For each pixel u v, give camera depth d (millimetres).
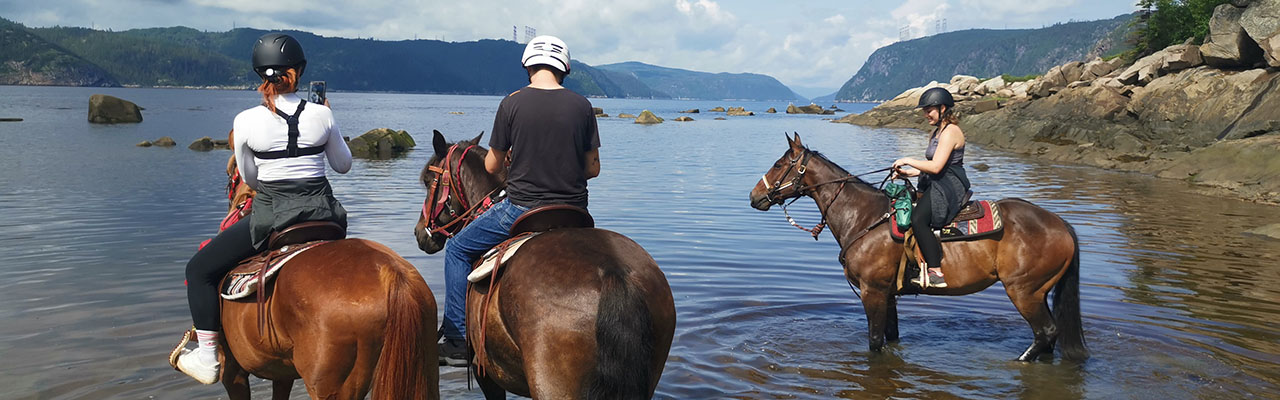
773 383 6184
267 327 3863
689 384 6137
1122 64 43406
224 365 4445
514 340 3592
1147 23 44500
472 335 3939
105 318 7477
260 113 3953
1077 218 14484
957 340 7344
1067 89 38688
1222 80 28484
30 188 16844
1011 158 29359
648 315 3236
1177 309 8188
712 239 12070
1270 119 24516
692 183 19703
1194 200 17109
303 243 4117
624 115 79688
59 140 31734
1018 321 7988
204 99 133750
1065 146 31078
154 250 10570
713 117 83938
